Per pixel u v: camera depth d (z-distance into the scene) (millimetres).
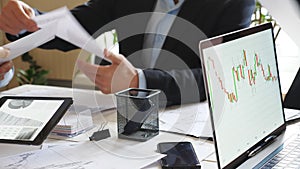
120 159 1068
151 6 1973
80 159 1075
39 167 1032
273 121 1228
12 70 1735
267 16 2648
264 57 1202
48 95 1663
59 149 1148
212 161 1070
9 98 1289
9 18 1695
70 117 1354
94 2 2217
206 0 1906
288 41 2717
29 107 1241
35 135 1136
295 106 1606
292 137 1247
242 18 1843
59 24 1476
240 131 1054
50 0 3328
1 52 1464
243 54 1090
